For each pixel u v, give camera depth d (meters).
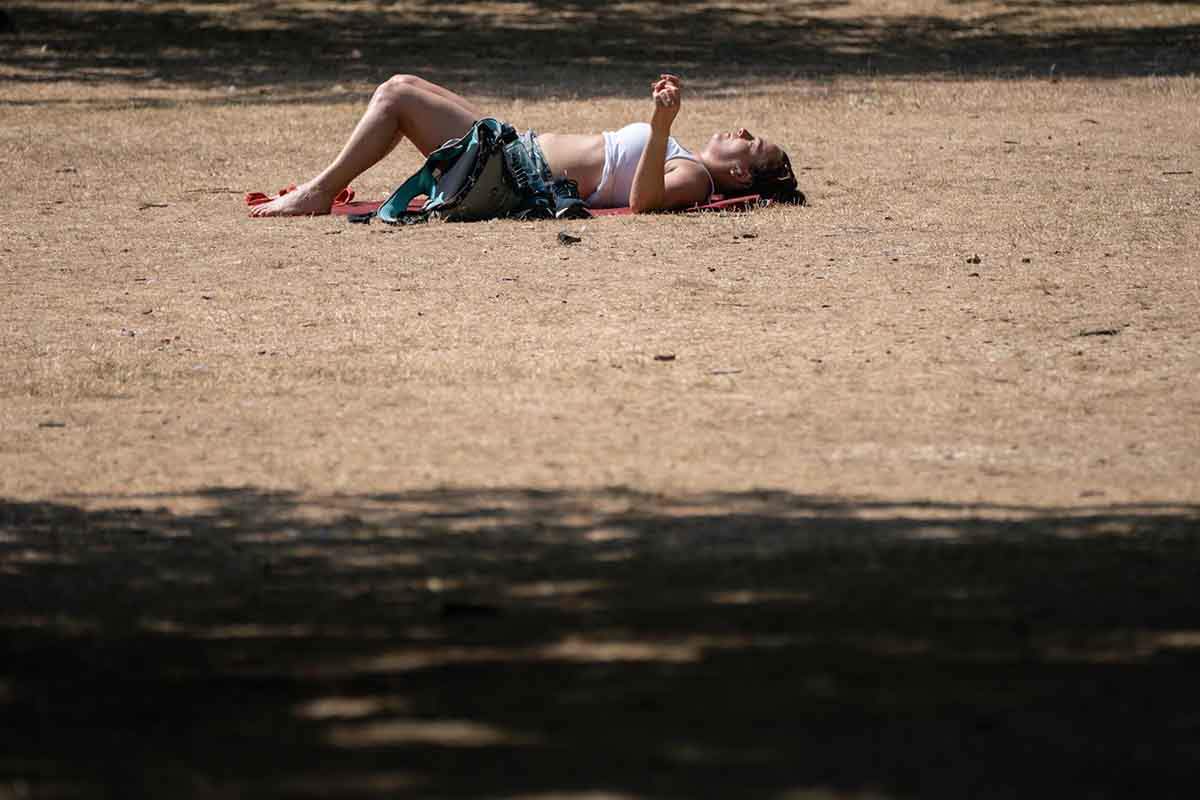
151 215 31.19
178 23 64.31
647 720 8.27
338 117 43.00
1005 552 12.86
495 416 18.50
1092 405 18.94
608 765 7.48
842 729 8.08
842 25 66.00
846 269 26.00
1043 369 20.56
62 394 19.77
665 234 28.70
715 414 18.52
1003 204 30.69
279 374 20.58
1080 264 26.11
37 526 14.30
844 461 16.59
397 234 29.12
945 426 18.05
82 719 8.45
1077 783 7.20
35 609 11.48
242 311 23.95
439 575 12.41
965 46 61.94
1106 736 7.94
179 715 8.52
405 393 19.59
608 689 8.92
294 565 12.82
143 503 15.16
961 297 24.20
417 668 9.55
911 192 32.06
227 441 17.61
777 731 8.04
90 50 58.88
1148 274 25.44
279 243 28.53
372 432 17.89
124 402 19.42
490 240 28.44
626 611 11.05
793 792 7.03
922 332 22.39
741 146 31.83
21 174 35.16
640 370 20.56
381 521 14.34
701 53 60.06
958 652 9.78
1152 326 22.59
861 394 19.44
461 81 52.34
